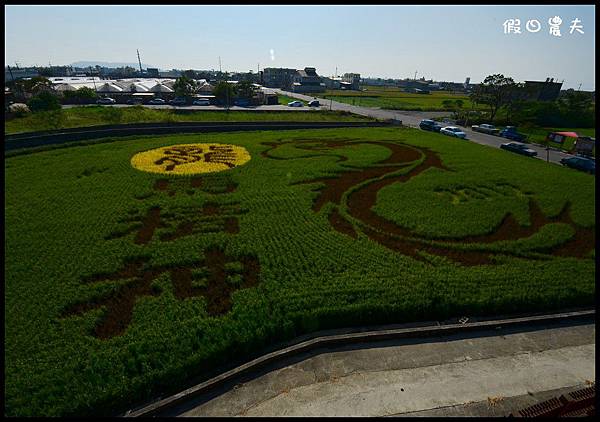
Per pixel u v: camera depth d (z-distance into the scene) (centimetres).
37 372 1112
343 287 1545
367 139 4691
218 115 6241
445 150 4116
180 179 2925
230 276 1634
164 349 1198
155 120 5466
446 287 1569
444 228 2152
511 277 1659
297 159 3584
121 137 4328
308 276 1633
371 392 1126
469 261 1847
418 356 1278
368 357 1266
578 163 3612
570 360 1280
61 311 1383
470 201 2588
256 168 3241
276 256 1788
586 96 7006
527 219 2298
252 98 8706
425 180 3011
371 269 1703
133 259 1762
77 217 2145
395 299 1473
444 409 1073
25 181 2745
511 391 1145
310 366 1221
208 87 9394
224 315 1369
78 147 3838
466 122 6444
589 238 2116
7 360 1148
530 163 3650
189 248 1841
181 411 1053
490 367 1239
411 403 1091
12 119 4678
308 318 1362
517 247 1966
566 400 912
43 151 3625
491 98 6638
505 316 1493
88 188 2631
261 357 1222
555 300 1534
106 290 1498
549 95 8581
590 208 2484
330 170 3225
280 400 1091
